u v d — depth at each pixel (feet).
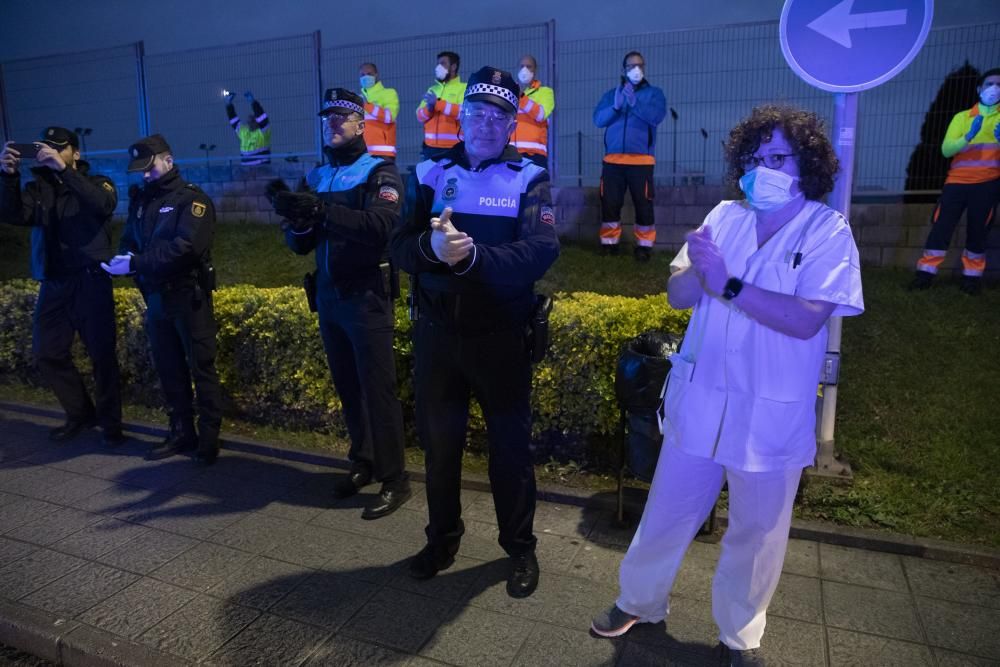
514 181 9.03
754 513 7.67
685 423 7.79
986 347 16.97
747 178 7.15
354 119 11.91
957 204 20.10
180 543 11.35
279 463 14.64
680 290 8.06
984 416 14.16
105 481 13.80
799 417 7.39
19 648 9.33
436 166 9.27
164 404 17.60
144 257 13.44
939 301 19.93
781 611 9.29
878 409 14.83
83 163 15.60
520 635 8.89
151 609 9.57
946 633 8.79
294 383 15.69
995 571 10.07
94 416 16.66
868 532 10.92
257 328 15.80
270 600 9.72
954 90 22.74
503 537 10.00
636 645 8.67
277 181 10.72
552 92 25.85
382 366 12.00
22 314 19.33
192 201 13.80
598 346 13.05
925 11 10.86
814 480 12.35
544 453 14.01
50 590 10.05
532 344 9.46
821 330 7.41
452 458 9.95
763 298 6.97
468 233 9.03
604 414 13.24
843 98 11.96
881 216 23.49
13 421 17.49
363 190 11.68
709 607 9.43
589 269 24.14
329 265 11.64
